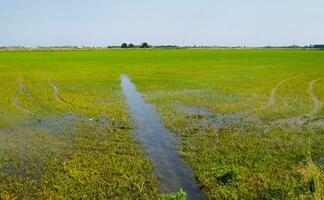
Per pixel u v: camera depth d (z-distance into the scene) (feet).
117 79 131.23
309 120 65.67
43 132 58.03
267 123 63.62
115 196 35.35
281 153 47.16
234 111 73.77
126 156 46.39
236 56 305.53
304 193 34.12
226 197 34.60
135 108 78.13
